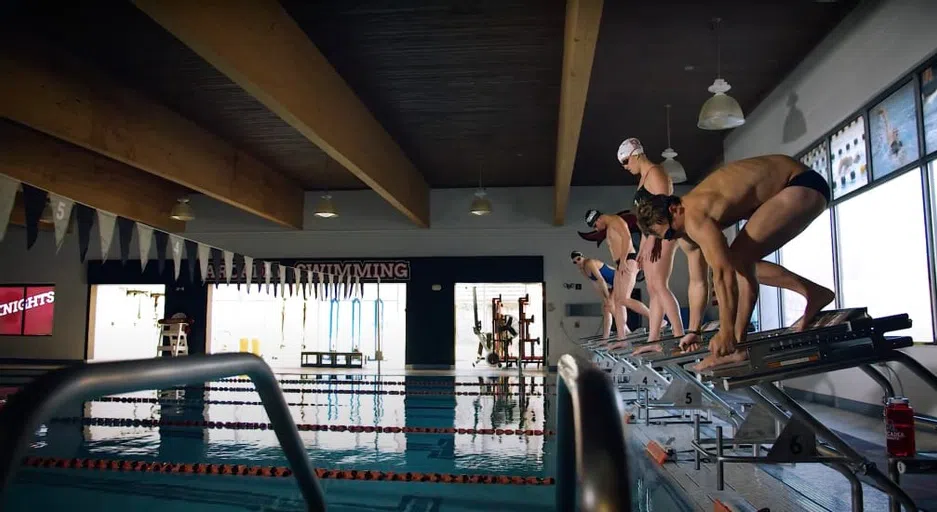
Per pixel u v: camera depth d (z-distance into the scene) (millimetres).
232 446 4758
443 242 14078
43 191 3814
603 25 6352
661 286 4996
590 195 13820
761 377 2662
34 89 6402
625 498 445
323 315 17000
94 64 7207
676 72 7562
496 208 14016
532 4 5902
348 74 7598
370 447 4660
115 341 16953
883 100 5457
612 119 9273
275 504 3211
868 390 5781
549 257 13812
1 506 400
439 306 13898
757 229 2980
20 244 14508
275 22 5844
